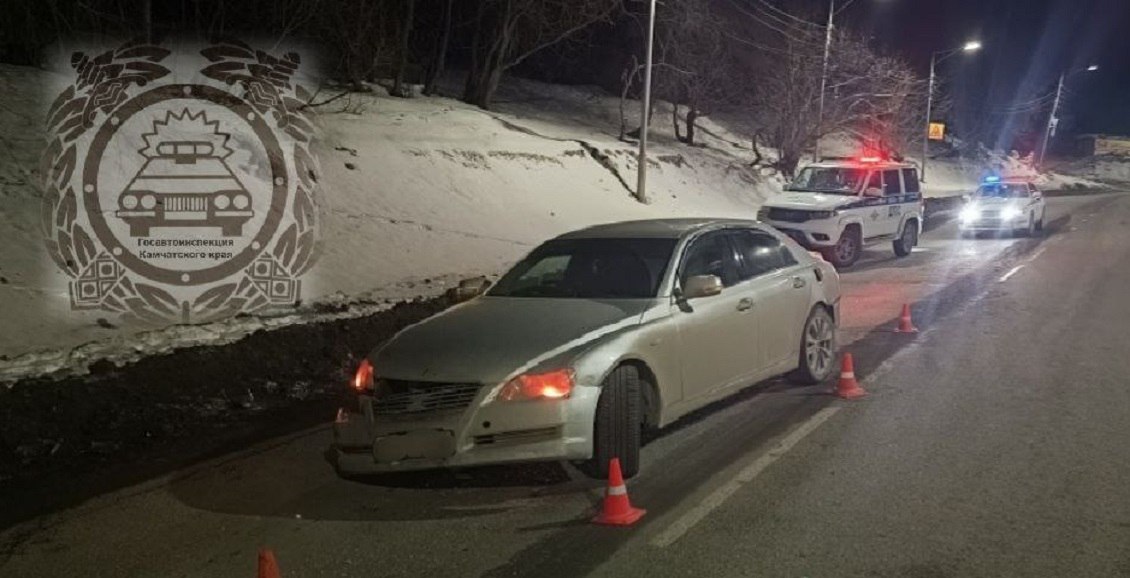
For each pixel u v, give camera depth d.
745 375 7.02
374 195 18.19
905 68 47.22
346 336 10.53
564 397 5.30
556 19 33.19
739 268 7.29
